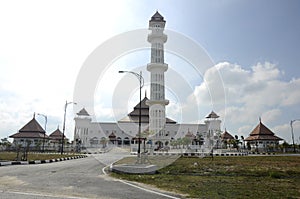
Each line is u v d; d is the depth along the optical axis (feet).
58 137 193.57
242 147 197.06
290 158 89.86
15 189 25.64
